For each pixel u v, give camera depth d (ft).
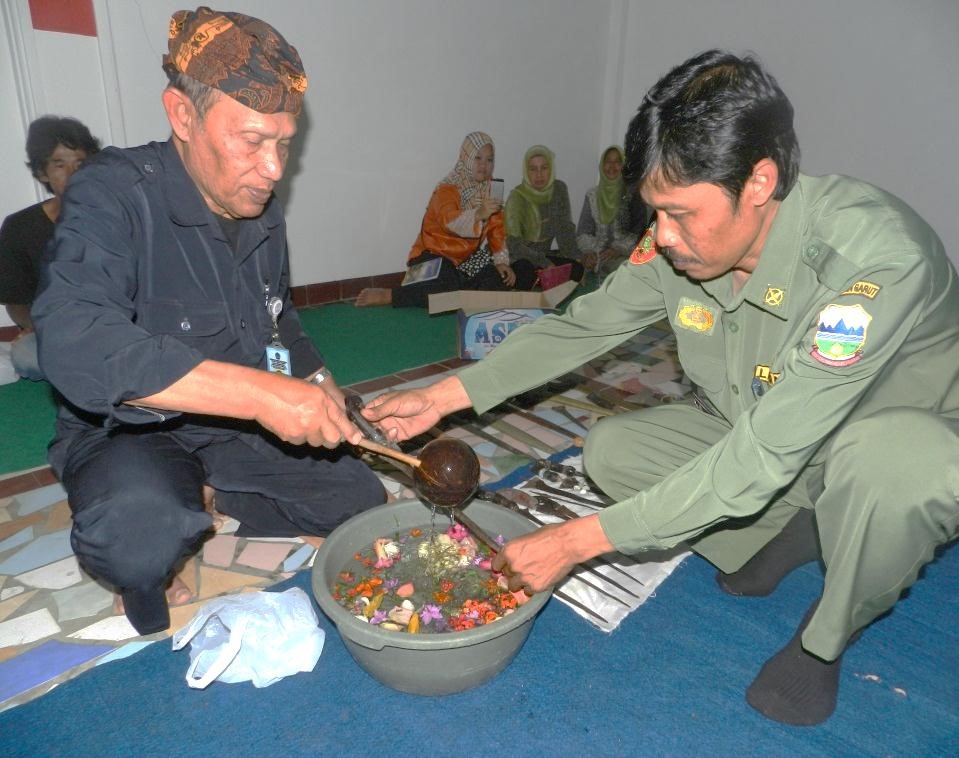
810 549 6.40
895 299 4.26
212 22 4.97
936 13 16.16
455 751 5.04
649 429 6.45
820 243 4.75
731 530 6.41
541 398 11.03
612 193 19.48
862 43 17.31
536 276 17.28
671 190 4.26
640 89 21.11
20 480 8.64
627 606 6.55
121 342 4.69
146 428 6.06
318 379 7.02
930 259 4.52
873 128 17.57
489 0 17.60
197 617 5.66
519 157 19.77
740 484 4.46
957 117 16.35
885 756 5.13
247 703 5.41
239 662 5.53
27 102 12.09
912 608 6.69
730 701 5.56
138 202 5.56
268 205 6.37
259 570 7.00
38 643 5.99
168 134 13.73
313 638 5.75
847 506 4.68
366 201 16.62
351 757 4.98
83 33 12.30
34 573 6.89
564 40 19.75
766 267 5.02
